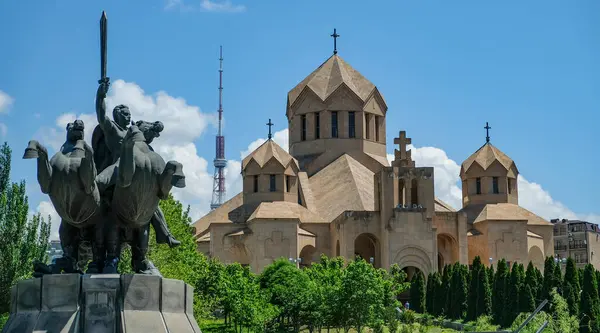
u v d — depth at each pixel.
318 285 69.19
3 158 52.47
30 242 51.62
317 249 99.25
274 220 95.56
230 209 104.94
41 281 17.69
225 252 98.75
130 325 17.53
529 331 58.69
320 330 67.88
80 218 18.72
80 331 17.52
